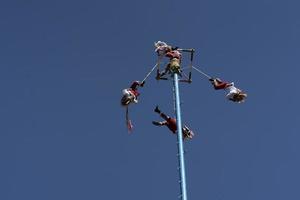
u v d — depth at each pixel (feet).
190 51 80.69
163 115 80.18
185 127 77.36
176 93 74.28
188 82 78.43
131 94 79.41
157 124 80.07
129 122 82.07
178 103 72.79
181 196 63.26
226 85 82.69
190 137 77.41
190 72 78.59
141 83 80.48
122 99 79.71
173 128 79.56
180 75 78.23
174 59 78.38
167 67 78.23
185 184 64.13
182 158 66.54
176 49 80.28
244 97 81.82
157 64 78.89
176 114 71.56
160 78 78.59
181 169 65.36
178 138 68.44
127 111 81.66
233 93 81.51
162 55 79.51
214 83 82.99
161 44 80.07
